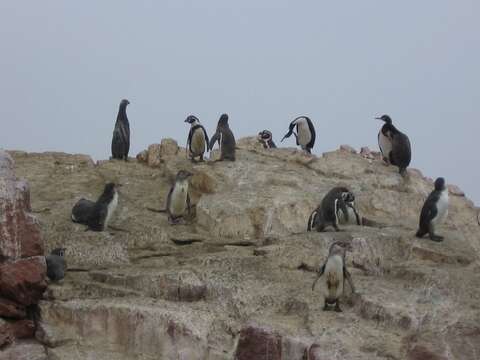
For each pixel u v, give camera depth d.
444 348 13.71
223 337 14.80
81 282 16.19
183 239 18.94
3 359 13.94
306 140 27.25
